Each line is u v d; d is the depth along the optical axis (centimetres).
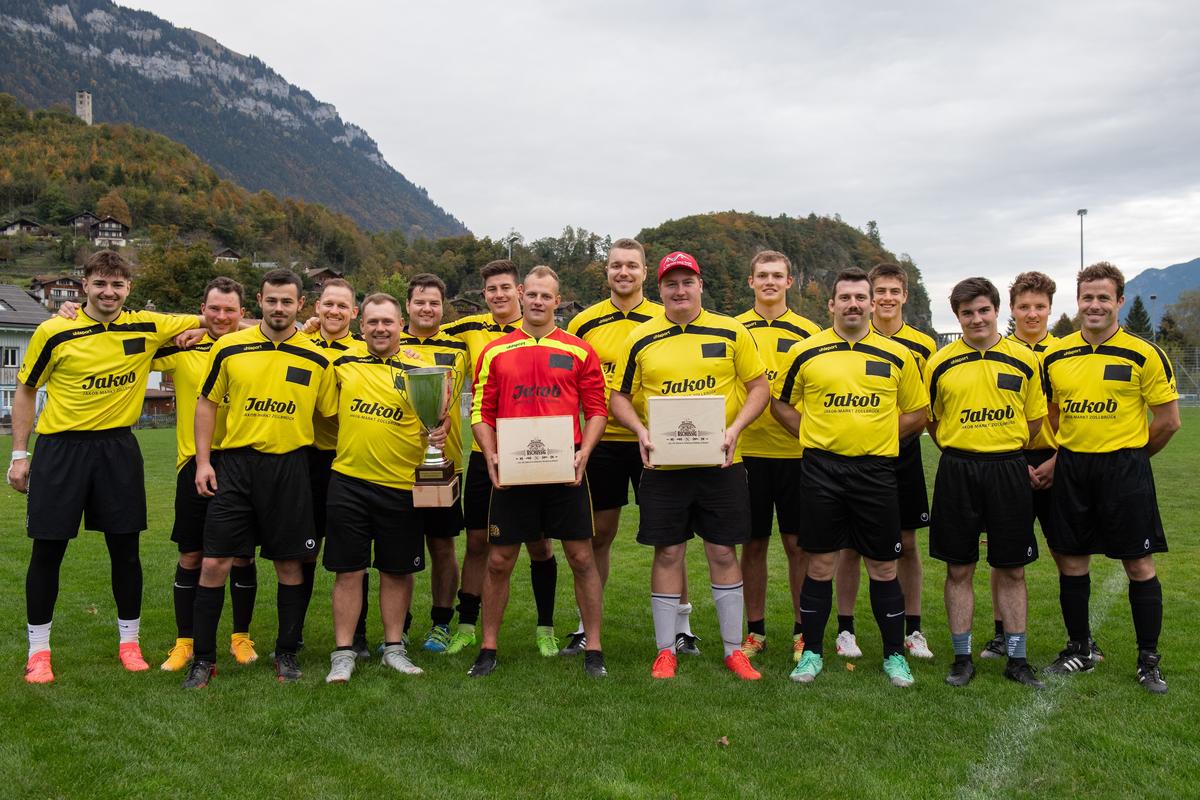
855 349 508
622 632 618
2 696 460
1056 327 7388
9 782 355
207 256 8750
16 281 10006
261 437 500
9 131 16438
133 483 523
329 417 555
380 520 516
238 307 568
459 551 947
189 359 556
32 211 13775
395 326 514
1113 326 510
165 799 342
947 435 509
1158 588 494
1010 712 440
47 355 500
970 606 503
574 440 509
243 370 499
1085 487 511
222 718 430
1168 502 1254
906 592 575
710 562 524
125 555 525
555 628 637
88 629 610
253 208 15625
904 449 564
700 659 546
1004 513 493
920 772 368
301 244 15250
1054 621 638
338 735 407
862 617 659
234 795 346
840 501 504
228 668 523
